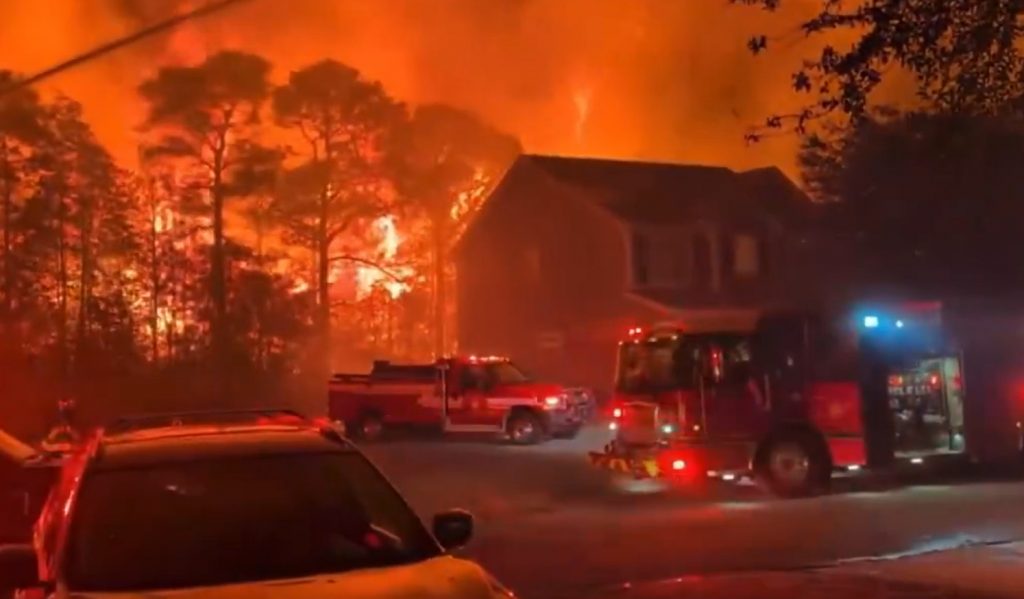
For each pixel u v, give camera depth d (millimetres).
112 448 6801
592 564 14078
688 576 12961
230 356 46188
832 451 19297
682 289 43125
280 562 6066
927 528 15805
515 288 46219
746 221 43906
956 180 25594
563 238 44562
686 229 43344
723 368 19516
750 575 12789
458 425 32812
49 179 46688
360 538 6277
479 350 47219
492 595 5590
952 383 20328
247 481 6527
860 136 26203
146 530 6191
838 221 29906
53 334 44594
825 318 19484
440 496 21469
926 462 19922
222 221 49188
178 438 6922
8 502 11836
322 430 7113
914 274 28297
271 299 47750
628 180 45906
